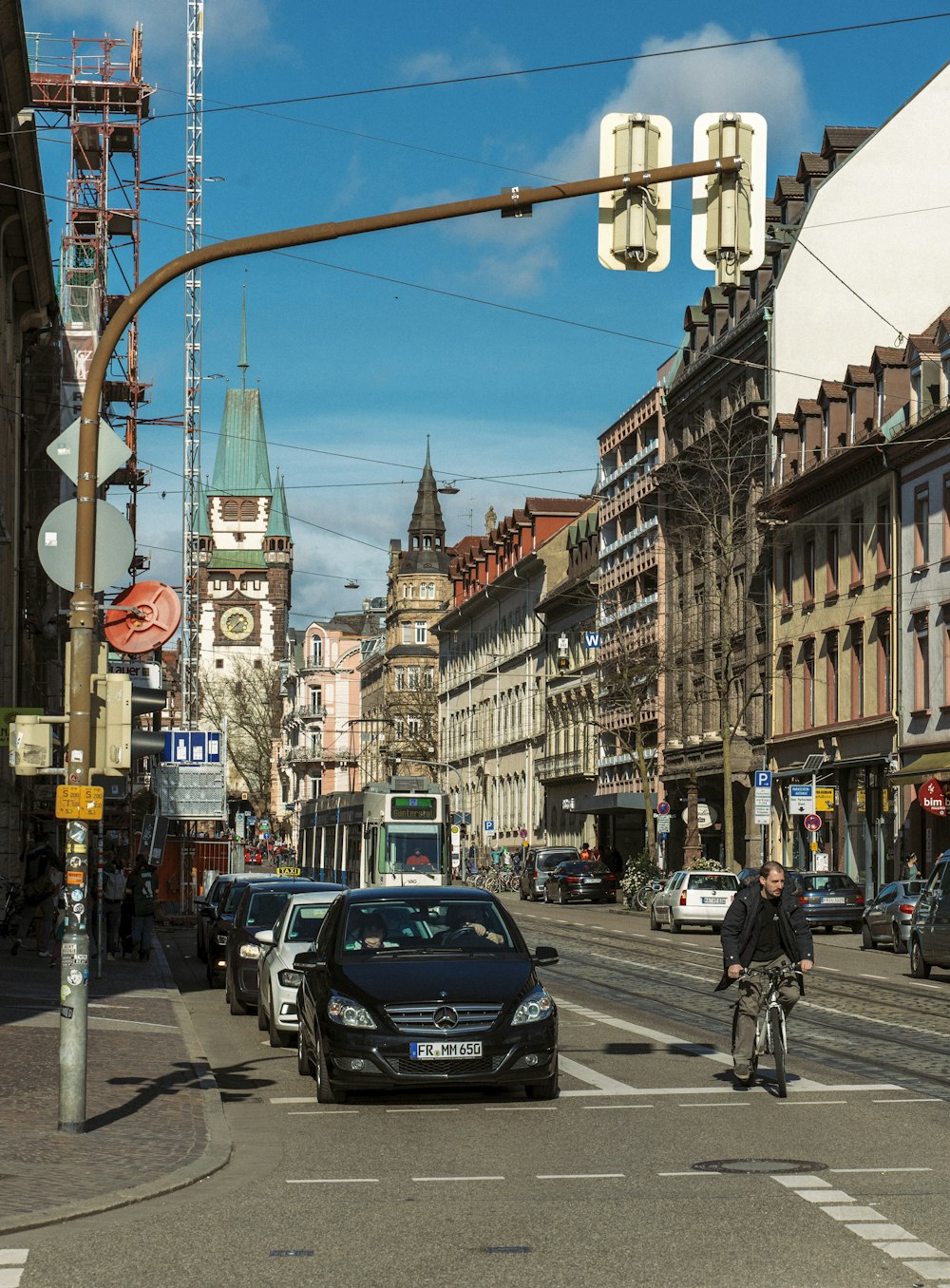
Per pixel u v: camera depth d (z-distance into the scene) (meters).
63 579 12.70
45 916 33.75
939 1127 12.52
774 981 14.78
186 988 28.44
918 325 59.50
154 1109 13.09
